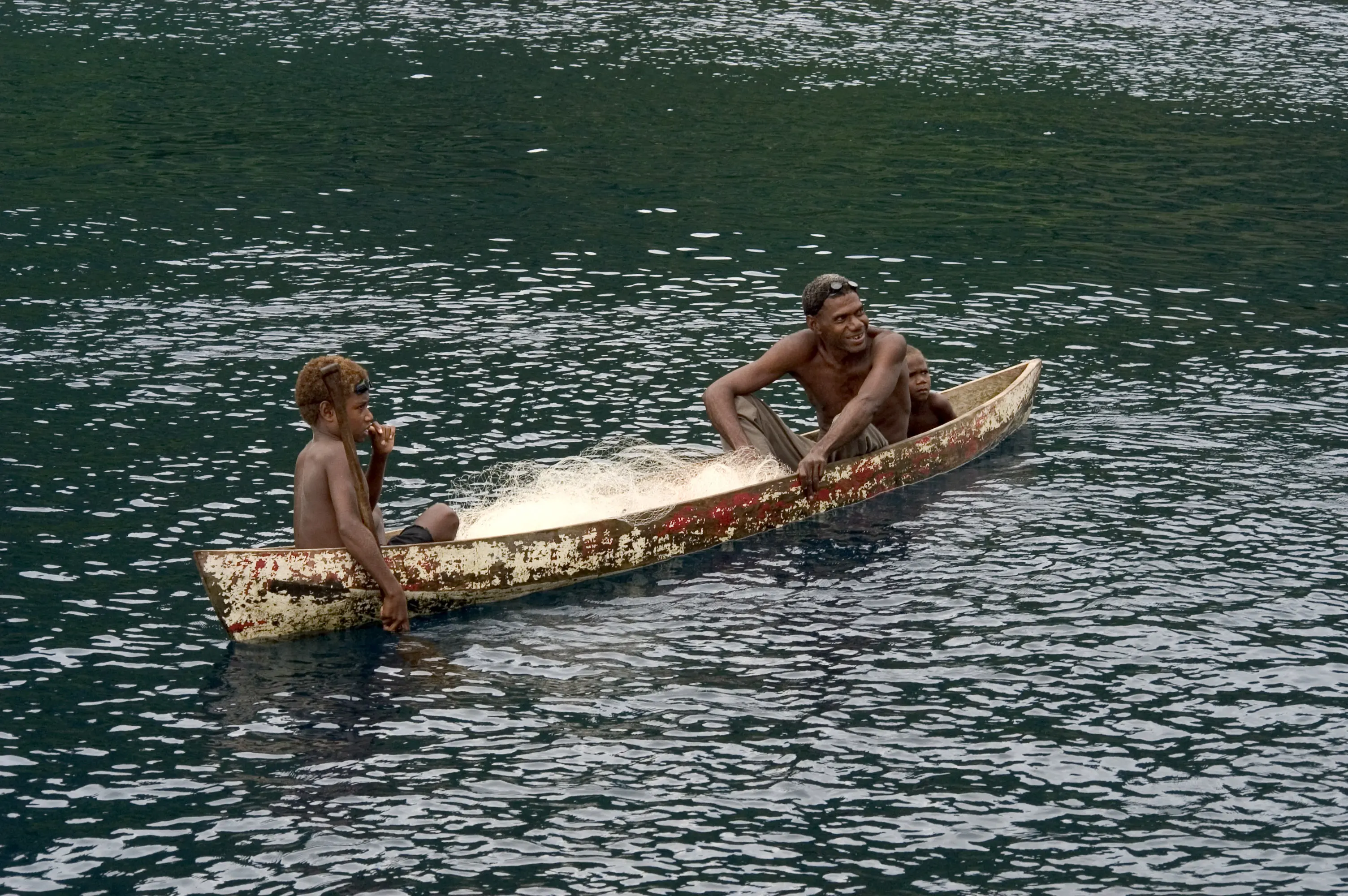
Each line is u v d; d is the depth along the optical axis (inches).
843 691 1268.5
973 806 1108.5
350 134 3567.9
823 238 2856.8
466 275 2546.8
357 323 2273.6
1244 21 5492.1
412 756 1164.5
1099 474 1755.7
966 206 3112.7
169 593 1419.8
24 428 1814.7
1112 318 2399.1
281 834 1066.1
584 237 2810.0
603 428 1881.2
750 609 1418.6
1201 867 1040.8
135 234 2723.9
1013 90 4291.3
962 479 1744.6
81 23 4869.6
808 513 1632.6
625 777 1139.9
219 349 2137.1
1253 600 1434.5
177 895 999.6
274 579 1318.9
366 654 1322.6
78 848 1047.0
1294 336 2306.8
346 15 5177.2
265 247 2667.3
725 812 1099.3
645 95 4133.9
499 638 1357.0
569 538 1453.0
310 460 1359.5
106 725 1198.3
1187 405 2000.5
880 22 5398.6
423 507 1630.2
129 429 1825.8
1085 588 1460.4
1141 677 1290.6
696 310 2394.2
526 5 5492.1
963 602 1432.1
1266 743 1192.2
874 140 3681.1
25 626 1346.0
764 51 4813.0
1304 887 1021.2
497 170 3292.3
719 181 3272.6
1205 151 3617.1
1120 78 4480.8
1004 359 2201.0
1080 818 1095.6
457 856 1042.7
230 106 3818.9
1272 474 1753.2
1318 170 3437.5
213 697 1244.5
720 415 1662.2
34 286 2396.7
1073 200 3164.4
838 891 1011.9
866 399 1649.9
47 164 3211.1
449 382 2033.7
